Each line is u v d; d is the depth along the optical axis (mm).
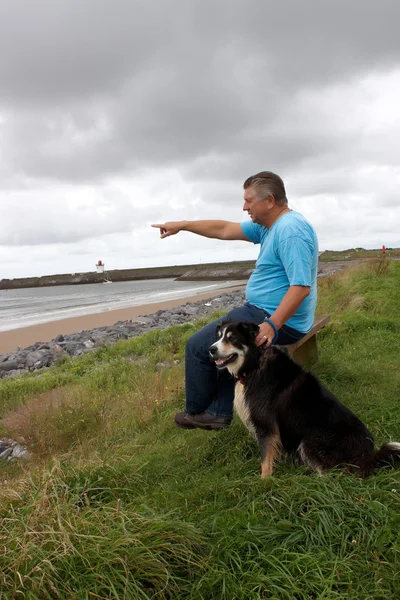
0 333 18656
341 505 2588
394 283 13594
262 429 3434
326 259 76562
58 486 3160
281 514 2629
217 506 2836
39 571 2096
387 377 5480
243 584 2146
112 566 2184
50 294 61250
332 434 3230
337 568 2170
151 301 31750
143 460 4102
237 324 3512
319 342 7234
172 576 2189
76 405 6477
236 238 4492
